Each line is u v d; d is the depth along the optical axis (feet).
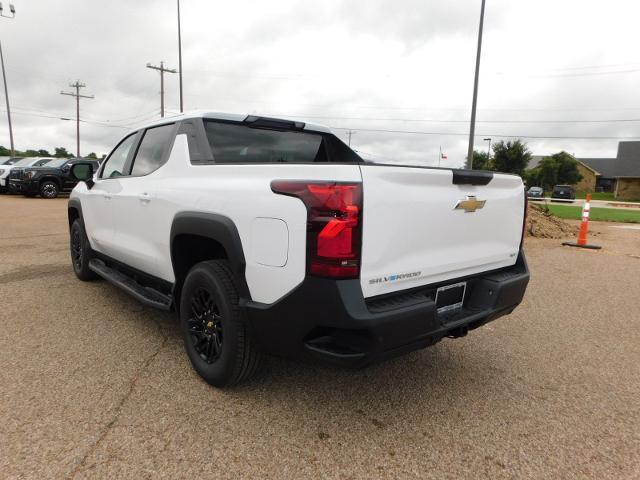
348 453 7.63
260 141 12.16
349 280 7.14
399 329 7.46
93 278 17.66
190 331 10.00
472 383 10.39
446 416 8.92
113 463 7.13
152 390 9.41
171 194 10.37
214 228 8.83
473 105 70.03
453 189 8.71
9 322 13.12
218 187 9.00
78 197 16.78
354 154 14.44
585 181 230.48
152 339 12.07
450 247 8.85
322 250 7.09
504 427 8.62
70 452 7.35
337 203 6.98
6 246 25.03
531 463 7.58
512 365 11.46
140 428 8.07
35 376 9.87
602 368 11.43
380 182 7.36
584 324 14.67
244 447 7.66
